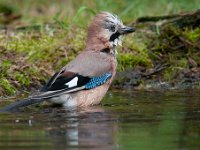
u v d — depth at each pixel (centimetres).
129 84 1598
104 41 1449
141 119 1175
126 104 1338
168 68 1670
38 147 977
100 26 1454
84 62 1374
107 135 1052
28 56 1608
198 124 1127
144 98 1412
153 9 2073
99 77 1366
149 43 1777
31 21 2000
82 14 1989
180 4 2075
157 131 1078
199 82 1623
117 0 2050
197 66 1698
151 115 1211
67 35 1738
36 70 1565
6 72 1523
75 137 1035
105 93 1391
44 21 1967
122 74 1623
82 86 1338
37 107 1313
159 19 1861
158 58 1720
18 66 1557
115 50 1459
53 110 1283
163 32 1800
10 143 1002
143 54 1702
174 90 1527
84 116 1209
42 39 1714
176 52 1745
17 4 2170
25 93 1497
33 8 2183
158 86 1595
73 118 1188
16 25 1934
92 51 1440
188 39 1777
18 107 1263
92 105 1352
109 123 1143
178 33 1786
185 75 1648
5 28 1877
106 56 1423
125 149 964
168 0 2095
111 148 971
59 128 1101
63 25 1783
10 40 1705
